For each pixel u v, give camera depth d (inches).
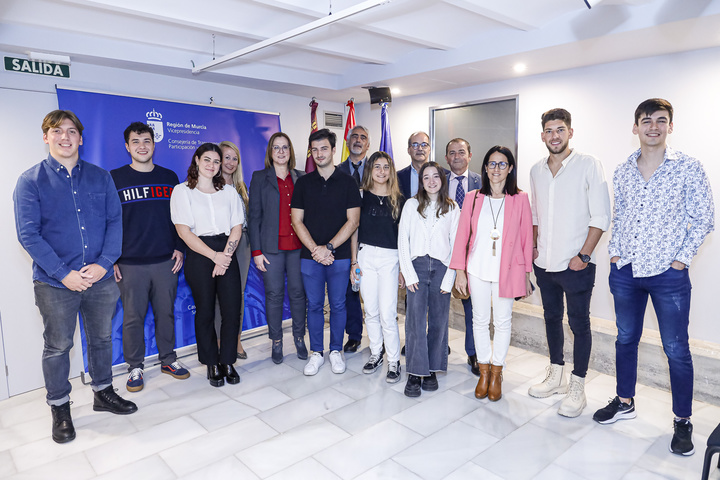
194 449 100.5
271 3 106.3
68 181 103.7
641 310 105.1
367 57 156.7
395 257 129.2
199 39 140.8
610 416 109.4
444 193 120.7
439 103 191.2
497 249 114.1
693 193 93.3
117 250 111.7
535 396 122.9
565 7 117.0
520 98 165.2
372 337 138.8
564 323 144.9
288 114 198.4
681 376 97.0
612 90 143.3
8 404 125.5
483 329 120.2
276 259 142.6
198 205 128.0
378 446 100.7
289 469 92.9
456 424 109.6
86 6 113.1
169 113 157.9
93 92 141.5
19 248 130.9
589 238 106.7
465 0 105.0
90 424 112.0
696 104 128.2
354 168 158.9
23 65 129.8
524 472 91.4
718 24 104.4
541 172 115.6
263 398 124.2
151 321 150.3
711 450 69.5
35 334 134.4
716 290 128.6
